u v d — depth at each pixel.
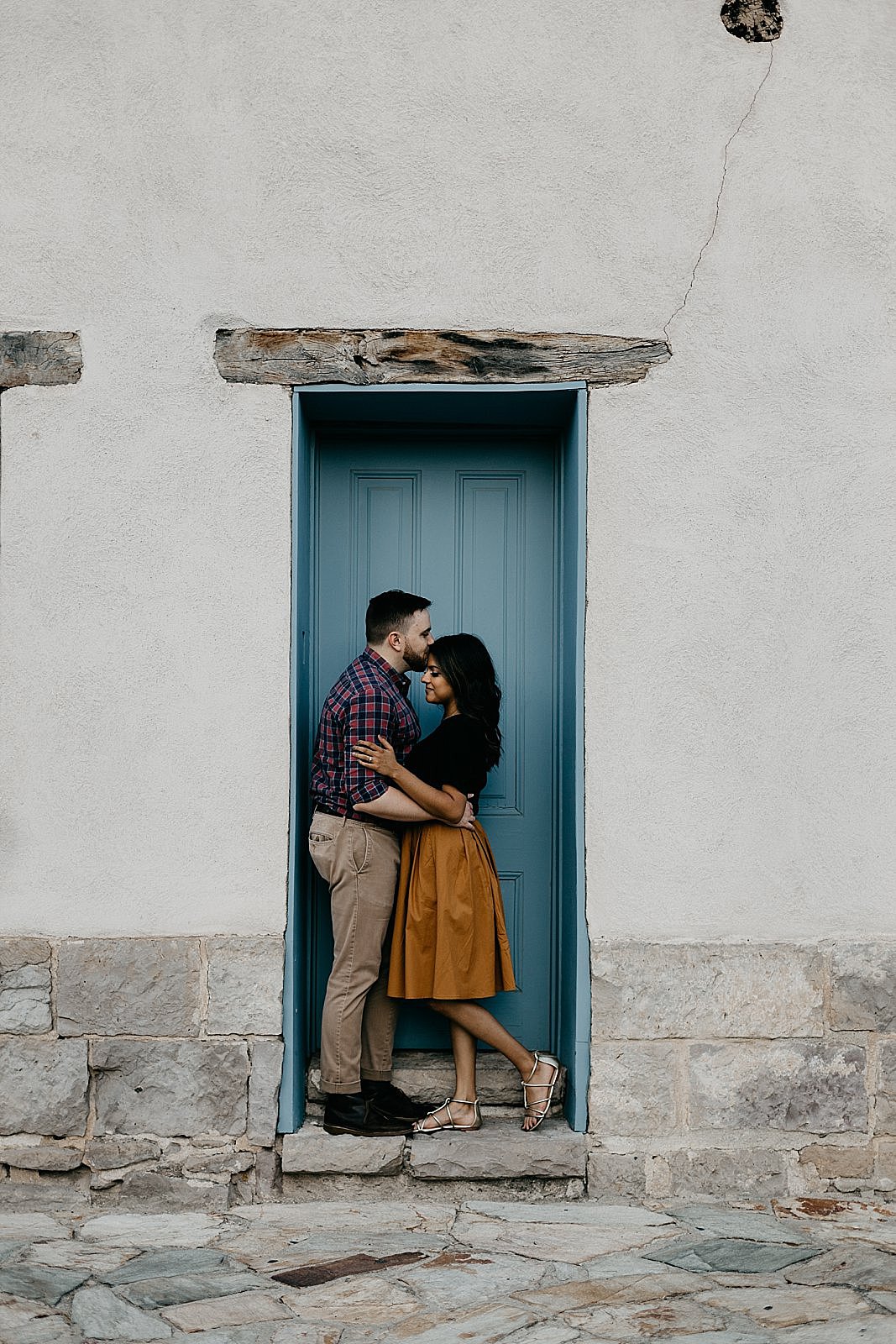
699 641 3.97
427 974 3.90
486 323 4.00
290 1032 3.91
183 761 3.95
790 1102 3.90
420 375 3.99
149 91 4.00
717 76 4.00
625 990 3.91
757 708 3.97
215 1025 3.90
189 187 4.00
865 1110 3.90
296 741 3.99
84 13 3.99
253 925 3.93
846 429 4.00
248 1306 3.09
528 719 4.39
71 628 3.97
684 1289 3.19
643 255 4.00
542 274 4.00
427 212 4.00
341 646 4.39
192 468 3.98
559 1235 3.58
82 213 3.99
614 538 3.98
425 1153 3.88
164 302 3.99
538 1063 4.00
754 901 3.94
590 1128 3.90
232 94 4.00
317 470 4.40
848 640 3.98
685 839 3.95
